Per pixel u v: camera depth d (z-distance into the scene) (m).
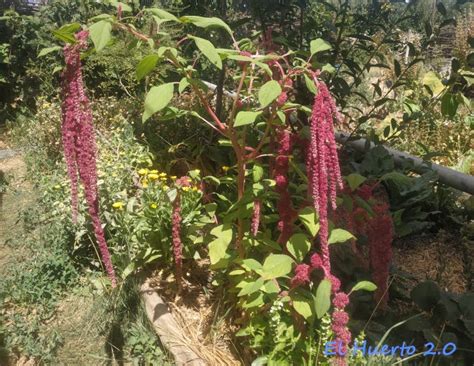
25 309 3.73
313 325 2.67
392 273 3.40
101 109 6.55
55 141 6.12
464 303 2.84
